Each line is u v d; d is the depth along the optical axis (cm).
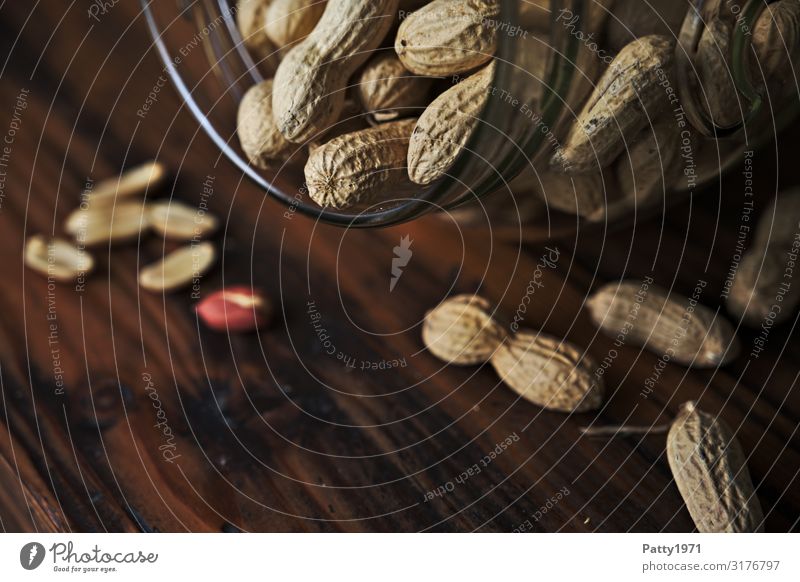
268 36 25
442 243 28
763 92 23
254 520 24
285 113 22
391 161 22
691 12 22
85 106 31
